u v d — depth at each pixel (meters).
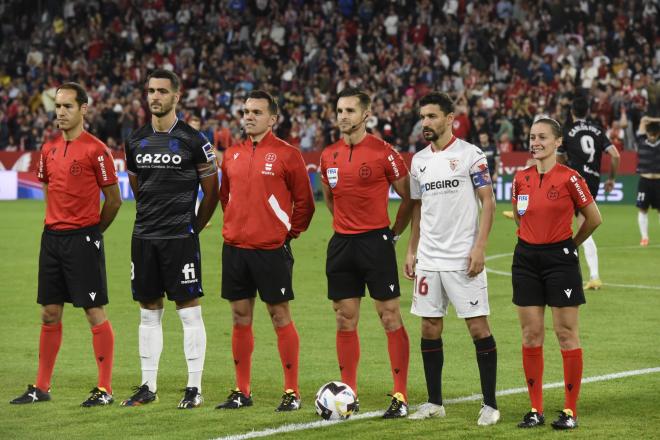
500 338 35.12
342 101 25.44
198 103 118.81
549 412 25.22
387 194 25.92
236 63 127.56
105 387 26.64
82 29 138.38
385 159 25.56
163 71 26.23
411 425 23.95
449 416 24.89
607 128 101.81
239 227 26.25
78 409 25.75
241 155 26.55
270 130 26.77
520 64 113.88
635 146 101.25
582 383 28.27
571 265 23.97
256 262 26.12
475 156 24.58
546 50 116.88
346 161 25.64
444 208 24.59
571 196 24.14
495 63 116.50
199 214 27.30
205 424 24.12
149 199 26.42
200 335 26.42
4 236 71.75
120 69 131.50
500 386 28.16
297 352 26.30
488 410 24.16
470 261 24.30
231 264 26.38
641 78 105.06
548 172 24.39
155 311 26.78
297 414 25.20
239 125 108.56
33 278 51.34
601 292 45.88
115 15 140.25
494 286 47.91
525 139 101.94
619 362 31.17
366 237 25.62
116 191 27.19
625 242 67.31
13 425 24.09
